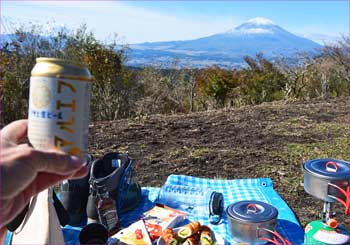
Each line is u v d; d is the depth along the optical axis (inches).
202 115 263.4
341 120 241.8
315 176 69.3
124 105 316.5
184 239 74.4
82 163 31.3
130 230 77.9
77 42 317.1
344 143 187.9
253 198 104.0
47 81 30.5
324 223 70.4
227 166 156.1
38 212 58.5
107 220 79.7
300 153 172.7
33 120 31.0
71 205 82.8
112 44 327.0
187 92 387.2
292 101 340.5
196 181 114.9
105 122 242.5
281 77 413.4
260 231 73.7
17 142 32.1
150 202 99.3
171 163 159.6
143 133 208.4
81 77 31.6
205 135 205.2
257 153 172.7
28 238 57.9
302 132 210.4
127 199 90.4
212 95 384.5
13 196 28.6
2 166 27.9
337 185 67.1
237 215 76.5
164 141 193.2
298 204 123.3
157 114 296.5
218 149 179.0
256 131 213.2
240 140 195.0
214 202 90.7
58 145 30.8
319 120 241.9
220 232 83.7
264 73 421.7
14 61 274.4
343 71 434.3
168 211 89.2
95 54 311.3
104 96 300.5
